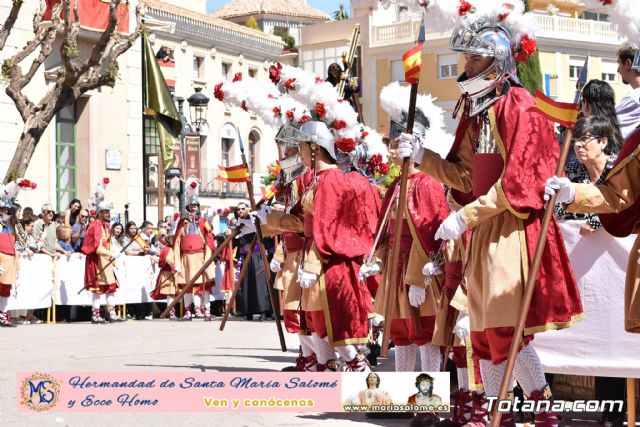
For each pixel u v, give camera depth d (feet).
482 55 22.43
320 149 29.94
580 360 25.36
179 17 166.09
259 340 51.26
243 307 70.90
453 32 22.98
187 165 124.98
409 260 27.76
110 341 50.37
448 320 26.16
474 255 22.50
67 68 83.10
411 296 27.55
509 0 22.98
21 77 83.46
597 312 25.18
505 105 22.34
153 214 140.97
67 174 109.40
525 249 21.62
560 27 144.97
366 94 169.99
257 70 189.47
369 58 169.17
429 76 157.69
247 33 184.34
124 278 73.87
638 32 21.26
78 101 110.01
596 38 148.66
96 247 69.26
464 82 22.90
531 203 21.49
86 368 37.40
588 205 20.80
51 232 70.23
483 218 21.80
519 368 22.26
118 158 112.98
